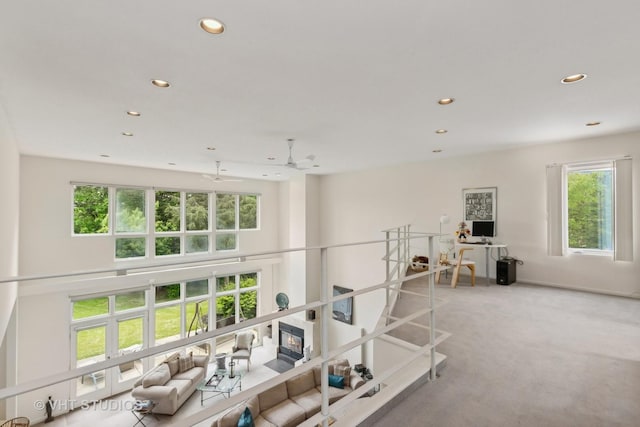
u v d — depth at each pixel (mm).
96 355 6289
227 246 8578
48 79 2438
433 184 6219
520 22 1752
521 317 3547
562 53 2096
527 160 5039
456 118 3494
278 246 9586
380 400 1834
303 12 1654
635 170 4117
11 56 2092
